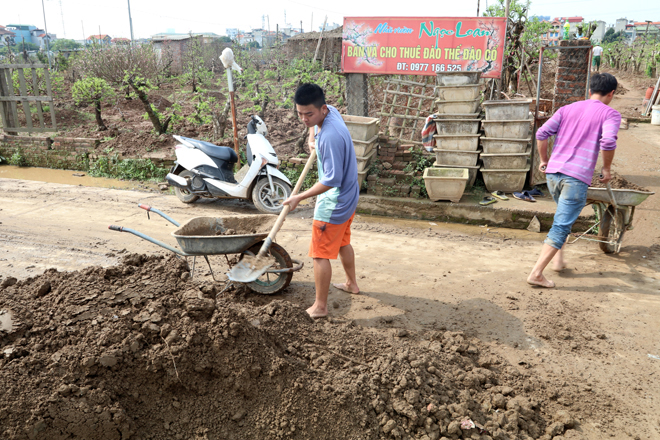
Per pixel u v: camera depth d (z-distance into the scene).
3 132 11.59
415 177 7.71
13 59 26.14
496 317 4.17
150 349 2.94
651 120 14.80
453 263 5.46
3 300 3.24
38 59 32.06
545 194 7.48
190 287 3.49
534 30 16.89
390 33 7.98
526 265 5.39
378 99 10.66
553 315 4.20
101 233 6.30
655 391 3.28
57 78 17.67
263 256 4.10
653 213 6.81
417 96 8.65
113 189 8.97
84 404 2.67
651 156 10.01
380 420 2.88
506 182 7.34
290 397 2.89
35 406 2.59
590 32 9.25
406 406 2.92
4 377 2.66
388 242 6.22
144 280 3.49
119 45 22.44
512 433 2.90
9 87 11.07
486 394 3.19
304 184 8.95
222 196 7.68
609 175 4.72
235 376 2.94
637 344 3.79
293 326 3.52
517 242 6.27
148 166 10.00
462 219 7.13
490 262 5.49
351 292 4.64
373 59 8.18
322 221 3.87
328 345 3.41
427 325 4.04
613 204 5.20
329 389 2.93
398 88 8.86
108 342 2.91
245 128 11.58
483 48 7.69
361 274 5.13
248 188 7.48
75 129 12.24
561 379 3.39
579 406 3.15
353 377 3.05
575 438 2.91
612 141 4.29
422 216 7.34
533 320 4.12
